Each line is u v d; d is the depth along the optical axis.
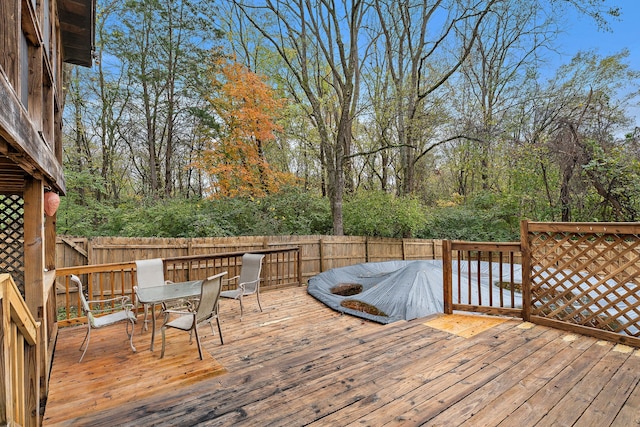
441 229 12.45
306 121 13.26
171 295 3.66
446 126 12.56
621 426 1.87
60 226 7.43
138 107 11.77
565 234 3.49
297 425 1.94
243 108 9.44
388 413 2.03
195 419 2.03
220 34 10.59
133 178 14.36
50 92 2.94
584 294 3.37
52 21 3.05
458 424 1.91
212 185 10.11
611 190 8.16
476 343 3.17
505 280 6.67
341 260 9.47
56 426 2.07
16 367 1.62
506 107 13.27
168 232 8.05
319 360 2.85
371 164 15.27
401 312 4.85
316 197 11.98
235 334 4.12
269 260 7.76
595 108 9.30
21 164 2.00
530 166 10.51
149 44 10.34
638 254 2.99
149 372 3.05
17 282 3.40
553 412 2.01
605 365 2.64
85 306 3.42
